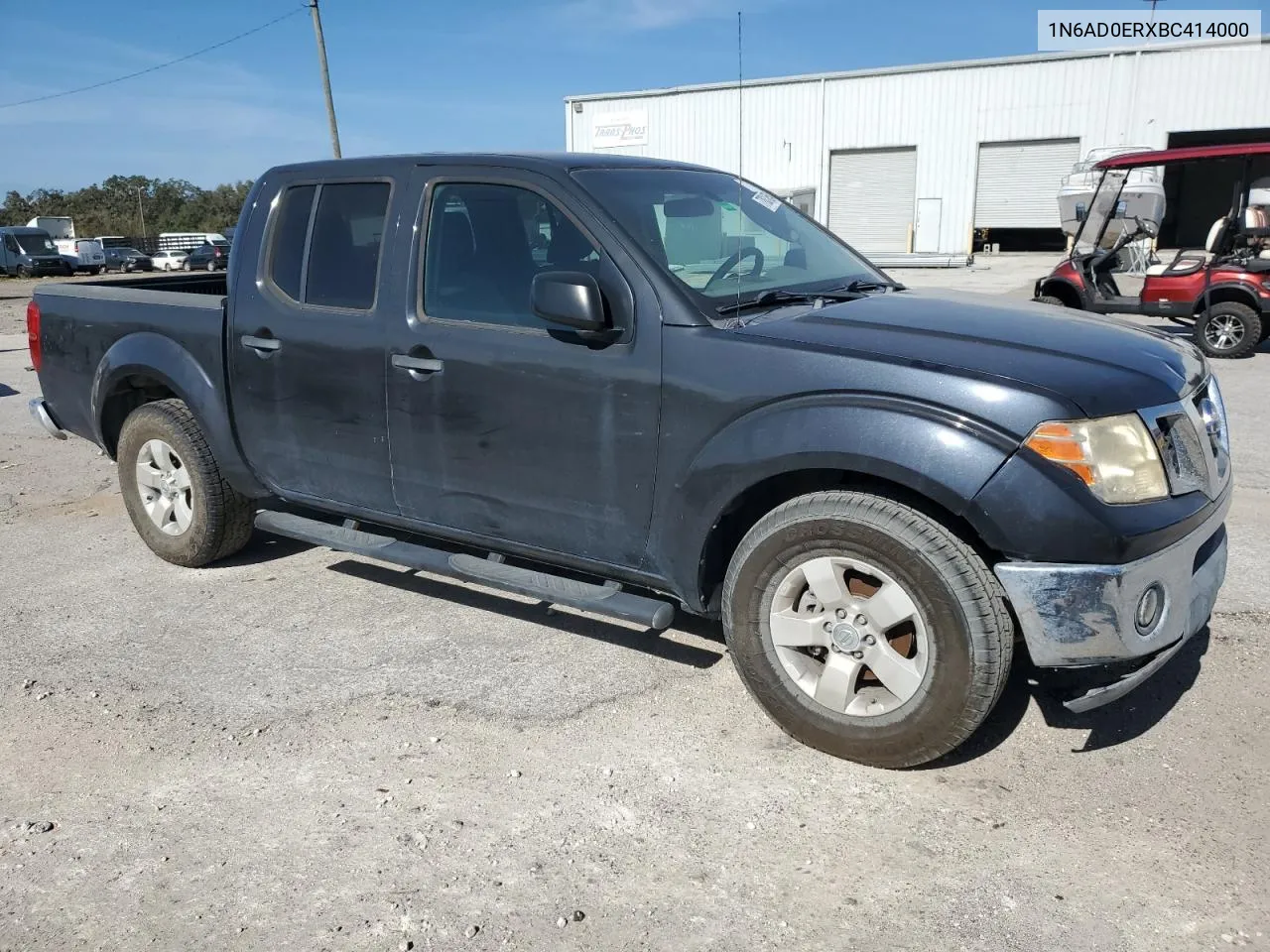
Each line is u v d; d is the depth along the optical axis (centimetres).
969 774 306
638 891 260
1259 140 3181
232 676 384
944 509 295
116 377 488
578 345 341
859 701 308
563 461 349
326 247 412
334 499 425
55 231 5088
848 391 292
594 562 358
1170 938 237
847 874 264
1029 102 3206
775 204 439
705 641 406
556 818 291
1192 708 339
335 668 389
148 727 348
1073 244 1296
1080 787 298
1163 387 295
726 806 294
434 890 262
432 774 315
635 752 325
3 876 272
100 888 266
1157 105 3062
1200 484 299
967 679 283
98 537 556
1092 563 271
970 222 3369
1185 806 287
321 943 244
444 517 391
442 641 412
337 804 300
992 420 275
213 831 289
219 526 480
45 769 324
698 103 3609
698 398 317
